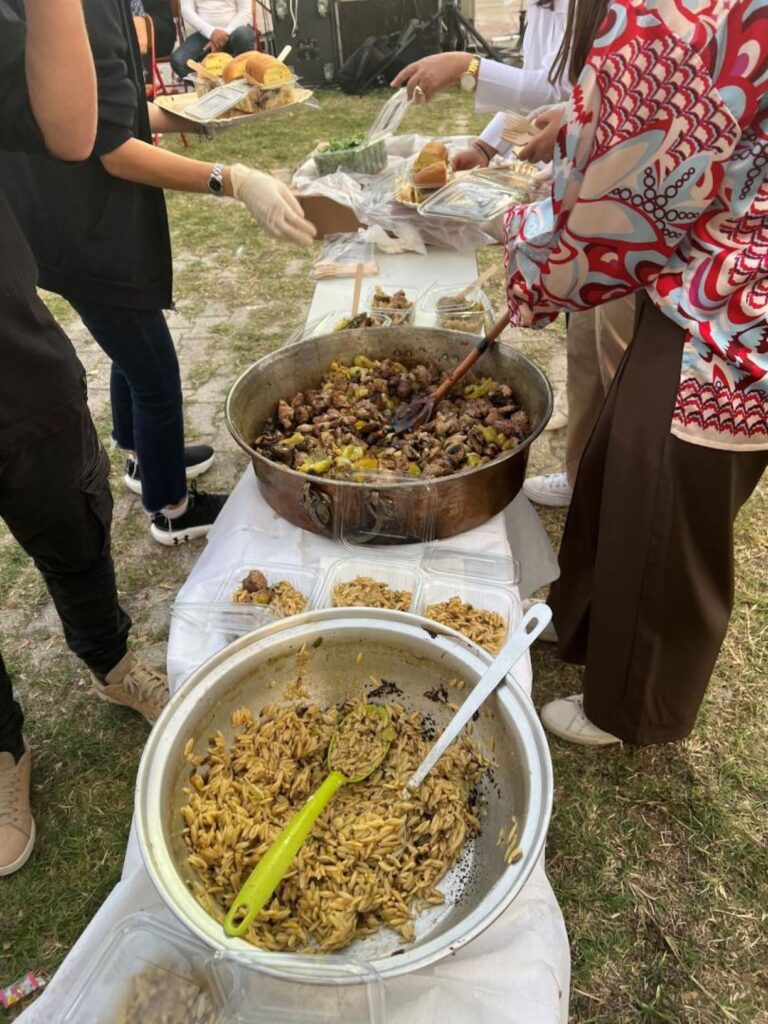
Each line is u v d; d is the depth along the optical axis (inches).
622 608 55.7
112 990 31.1
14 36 42.2
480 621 49.0
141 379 81.4
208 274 176.7
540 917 36.2
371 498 51.6
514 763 37.4
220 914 33.4
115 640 70.2
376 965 29.1
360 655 43.8
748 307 42.9
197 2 240.1
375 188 105.3
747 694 79.0
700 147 38.1
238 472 115.3
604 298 46.6
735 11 35.1
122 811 71.4
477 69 95.6
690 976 58.2
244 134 260.7
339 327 79.6
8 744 69.5
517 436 59.9
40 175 64.7
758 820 68.0
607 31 37.8
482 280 84.7
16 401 47.7
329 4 294.2
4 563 100.8
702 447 46.8
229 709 41.7
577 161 41.1
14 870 66.7
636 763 72.6
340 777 39.8
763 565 94.7
